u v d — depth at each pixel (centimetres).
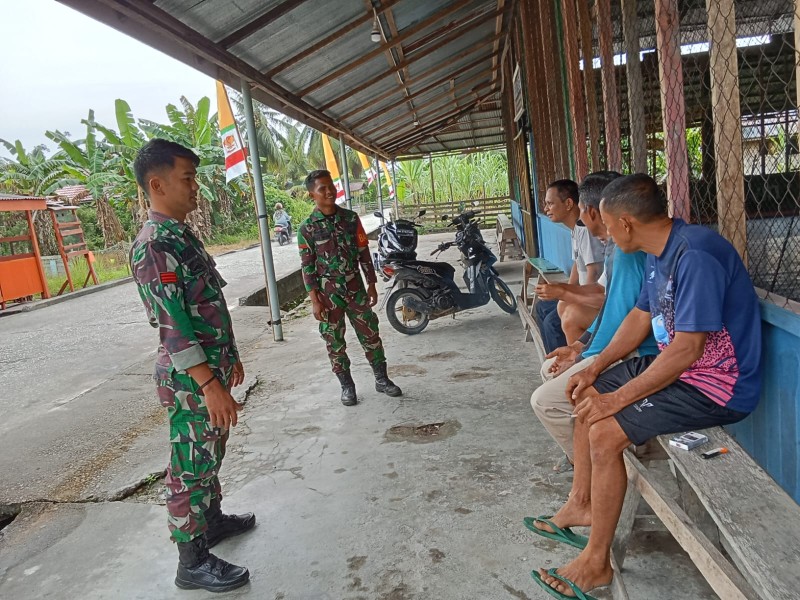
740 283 182
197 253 224
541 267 522
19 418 473
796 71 179
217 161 2278
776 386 195
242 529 265
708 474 173
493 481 287
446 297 584
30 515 309
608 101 367
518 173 1065
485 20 729
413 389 430
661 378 181
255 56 507
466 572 223
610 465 188
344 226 399
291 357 556
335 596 218
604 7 361
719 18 207
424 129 1409
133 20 359
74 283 1502
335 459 329
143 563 253
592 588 195
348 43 571
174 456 222
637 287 234
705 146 327
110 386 533
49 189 1867
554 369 276
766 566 136
